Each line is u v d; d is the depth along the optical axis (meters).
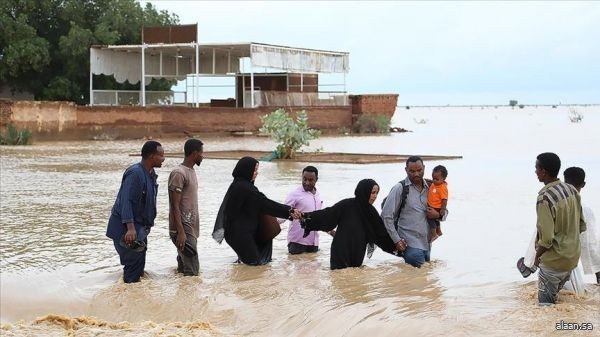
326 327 7.46
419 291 8.51
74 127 43.50
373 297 8.30
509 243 11.55
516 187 19.05
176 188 9.63
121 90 57.69
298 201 10.84
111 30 55.12
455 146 38.62
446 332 6.78
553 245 7.37
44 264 10.50
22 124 40.41
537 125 79.56
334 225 10.08
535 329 6.68
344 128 60.34
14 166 25.69
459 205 15.77
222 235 10.44
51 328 7.77
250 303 8.43
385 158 28.66
